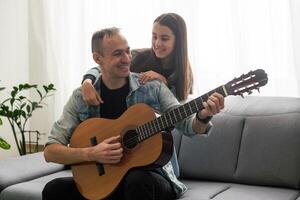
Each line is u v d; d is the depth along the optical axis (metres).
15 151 3.95
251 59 2.76
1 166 2.53
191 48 2.91
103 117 2.02
